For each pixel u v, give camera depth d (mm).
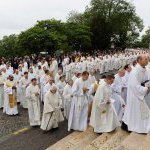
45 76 18109
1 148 10602
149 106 8953
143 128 8359
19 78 18516
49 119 12297
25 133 12258
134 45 91000
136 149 7461
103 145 8242
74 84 12055
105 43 61812
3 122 14039
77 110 12008
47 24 46938
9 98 15336
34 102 13242
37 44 43969
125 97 13312
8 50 57000
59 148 9688
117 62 35688
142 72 8375
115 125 10094
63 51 45156
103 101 10117
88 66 29078
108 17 66250
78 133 11664
